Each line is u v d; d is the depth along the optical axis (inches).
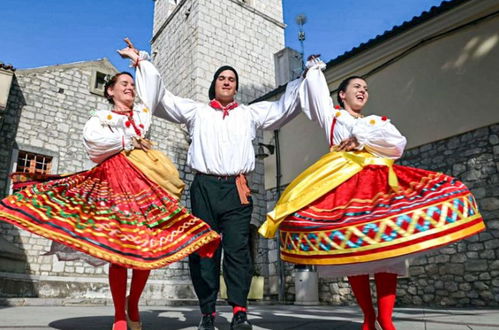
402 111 308.0
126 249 77.5
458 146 274.5
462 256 260.4
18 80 417.1
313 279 345.4
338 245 79.0
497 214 249.3
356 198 86.0
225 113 106.3
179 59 649.0
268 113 115.6
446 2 279.4
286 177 400.5
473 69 273.4
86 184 87.0
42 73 435.5
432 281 271.4
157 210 85.7
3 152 387.5
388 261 77.3
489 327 103.4
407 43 310.0
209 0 645.3
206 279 96.4
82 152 436.5
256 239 517.7
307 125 392.5
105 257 74.5
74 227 77.8
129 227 82.0
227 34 647.8
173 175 93.7
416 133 296.8
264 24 708.7
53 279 366.0
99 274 398.3
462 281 257.1
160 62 709.9
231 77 110.7
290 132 408.5
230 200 100.0
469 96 272.7
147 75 105.9
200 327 93.7
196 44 611.2
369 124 92.6
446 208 77.7
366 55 334.3
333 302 334.3
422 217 76.5
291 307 282.4
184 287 428.8
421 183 86.6
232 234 98.4
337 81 358.3
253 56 669.3
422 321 124.5
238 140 104.0
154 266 76.9
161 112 112.4
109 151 90.1
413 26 301.9
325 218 84.9
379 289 79.1
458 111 276.5
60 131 428.8
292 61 521.3
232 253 97.2
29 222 75.8
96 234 78.0
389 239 75.3
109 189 87.3
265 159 426.9
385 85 323.3
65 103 441.1
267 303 375.9
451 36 288.4
